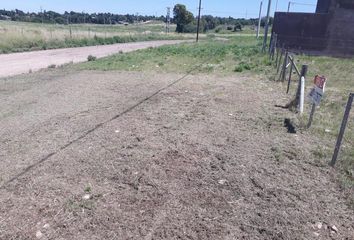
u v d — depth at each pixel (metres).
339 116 7.24
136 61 17.28
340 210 3.69
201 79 11.70
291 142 5.57
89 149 5.20
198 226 3.39
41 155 5.02
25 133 6.09
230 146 5.35
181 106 7.78
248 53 20.38
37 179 4.29
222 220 3.49
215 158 4.89
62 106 7.95
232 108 7.63
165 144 5.38
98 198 3.86
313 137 5.85
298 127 6.34
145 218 3.51
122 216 3.54
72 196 3.89
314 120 6.82
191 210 3.65
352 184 4.19
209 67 14.64
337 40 24.12
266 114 7.17
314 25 24.41
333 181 4.30
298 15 24.62
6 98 9.27
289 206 3.74
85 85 10.59
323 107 7.98
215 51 22.11
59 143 5.48
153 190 4.02
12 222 3.44
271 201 3.82
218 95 8.98
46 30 40.31
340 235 3.29
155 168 4.55
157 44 40.22
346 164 4.72
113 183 4.18
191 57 19.02
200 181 4.23
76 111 7.41
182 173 4.43
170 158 4.86
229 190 4.04
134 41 46.97
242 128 6.24
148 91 9.49
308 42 24.84
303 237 3.25
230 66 15.09
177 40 52.03
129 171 4.48
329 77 12.46
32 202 3.78
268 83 10.91
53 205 3.72
